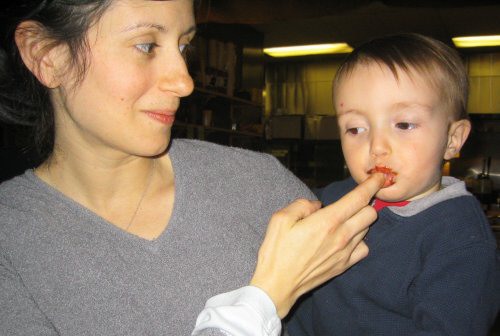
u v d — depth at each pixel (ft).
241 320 2.34
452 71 3.56
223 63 13.79
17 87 3.12
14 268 2.80
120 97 2.52
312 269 2.67
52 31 2.52
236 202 3.16
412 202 3.56
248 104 15.20
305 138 22.31
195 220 2.97
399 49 3.61
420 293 3.26
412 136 3.41
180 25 2.60
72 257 2.78
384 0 9.72
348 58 3.93
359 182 3.64
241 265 2.93
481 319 3.05
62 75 2.66
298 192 3.55
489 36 19.33
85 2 2.39
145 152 2.69
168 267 2.80
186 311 2.73
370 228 3.76
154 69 2.58
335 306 3.72
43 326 2.61
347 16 17.22
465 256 3.17
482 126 21.25
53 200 2.96
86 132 2.73
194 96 12.96
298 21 17.72
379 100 3.46
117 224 2.99
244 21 10.52
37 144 3.30
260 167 3.46
